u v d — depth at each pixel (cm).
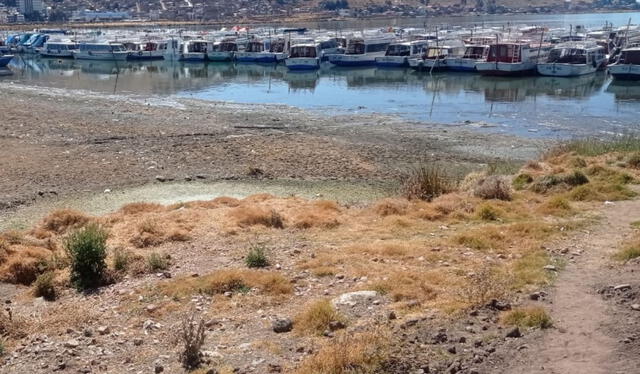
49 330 870
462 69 5597
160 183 1969
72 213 1498
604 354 670
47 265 1137
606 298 812
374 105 3791
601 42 6378
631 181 1499
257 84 5044
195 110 3531
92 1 18438
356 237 1233
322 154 2345
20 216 1658
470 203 1397
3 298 1028
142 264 1093
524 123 3114
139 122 3011
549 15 19762
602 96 4100
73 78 5616
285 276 1012
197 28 13125
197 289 969
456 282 920
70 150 2367
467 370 664
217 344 782
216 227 1320
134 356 768
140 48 7469
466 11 19475
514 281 890
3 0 17362
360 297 879
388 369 673
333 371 671
